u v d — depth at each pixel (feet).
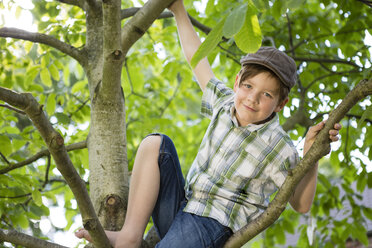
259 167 7.18
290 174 5.95
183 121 22.68
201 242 6.64
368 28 14.57
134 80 16.52
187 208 7.00
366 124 13.69
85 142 9.01
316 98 15.23
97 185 7.88
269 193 7.40
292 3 5.39
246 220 7.06
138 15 7.93
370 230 23.07
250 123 7.29
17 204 12.24
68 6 13.67
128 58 16.51
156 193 7.02
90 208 5.75
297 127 15.30
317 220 17.08
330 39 15.97
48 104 14.64
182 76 17.16
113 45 7.06
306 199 7.18
